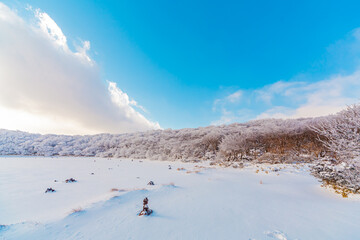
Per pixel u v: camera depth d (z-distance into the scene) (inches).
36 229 177.5
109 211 237.8
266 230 175.9
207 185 441.1
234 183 466.9
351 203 247.8
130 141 2657.5
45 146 2851.9
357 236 156.3
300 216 213.5
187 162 1384.1
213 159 1387.8
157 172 845.2
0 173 903.7
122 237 165.6
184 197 318.3
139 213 230.4
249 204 271.9
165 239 161.8
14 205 340.5
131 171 935.7
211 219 210.4
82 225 192.5
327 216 207.6
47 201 366.6
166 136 2541.8
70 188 507.2
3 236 160.1
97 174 843.4
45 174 868.0
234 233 171.6
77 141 3230.8
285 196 321.1
